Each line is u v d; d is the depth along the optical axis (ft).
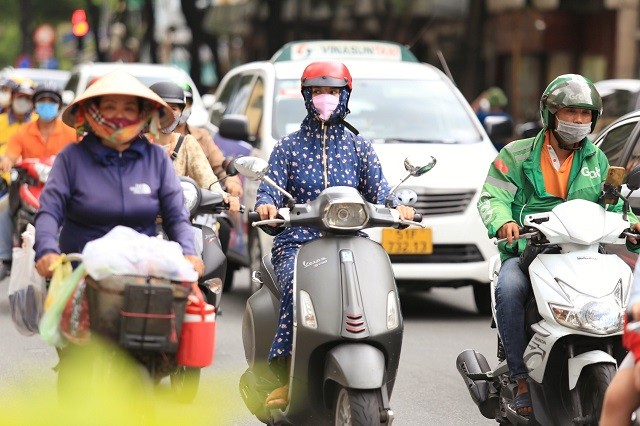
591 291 45.88
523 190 50.75
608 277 46.24
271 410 48.70
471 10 212.02
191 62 256.52
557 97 48.55
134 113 44.06
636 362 36.04
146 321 41.52
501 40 250.98
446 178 84.99
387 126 90.27
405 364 71.67
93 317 42.09
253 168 46.62
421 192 84.53
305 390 46.19
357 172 51.03
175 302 42.09
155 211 45.39
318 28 305.94
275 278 50.14
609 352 46.29
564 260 46.91
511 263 49.57
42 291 48.65
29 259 48.91
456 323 86.22
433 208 84.79
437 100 93.20
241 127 87.81
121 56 300.40
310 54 99.86
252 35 322.14
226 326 82.84
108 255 41.34
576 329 45.78
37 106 84.79
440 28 273.95
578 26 246.88
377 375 43.57
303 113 90.38
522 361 48.34
